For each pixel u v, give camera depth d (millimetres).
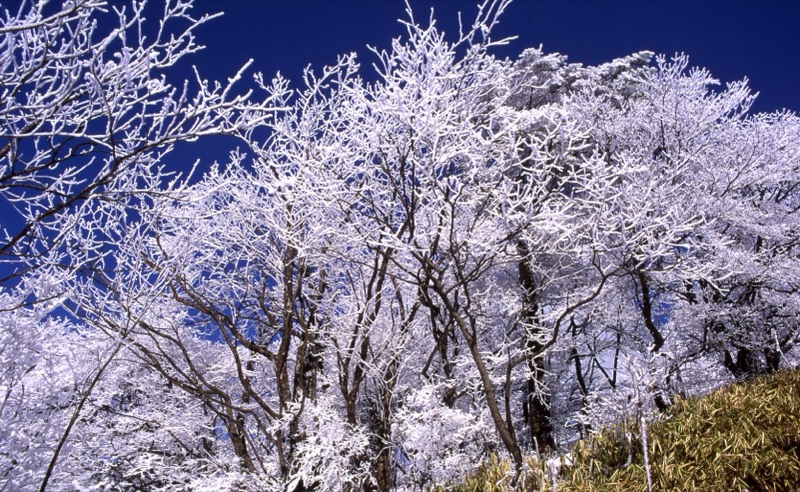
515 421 12461
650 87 13039
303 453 7531
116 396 10469
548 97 13852
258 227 8594
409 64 6188
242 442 8406
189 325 9812
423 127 5957
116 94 3225
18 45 2820
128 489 10016
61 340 7168
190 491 8359
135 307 7590
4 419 5254
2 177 3109
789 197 13734
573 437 12836
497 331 11648
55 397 5645
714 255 10508
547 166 6375
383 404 8172
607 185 6348
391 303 8648
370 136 6297
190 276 8562
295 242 7465
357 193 6688
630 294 11547
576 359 13414
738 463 4934
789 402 5836
